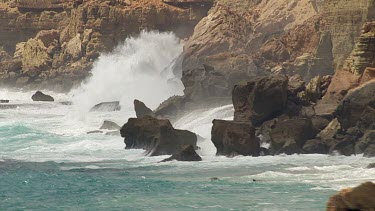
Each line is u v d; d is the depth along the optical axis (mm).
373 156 74500
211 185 62312
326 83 87688
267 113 82750
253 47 127938
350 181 61875
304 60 106500
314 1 130625
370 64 85000
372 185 35688
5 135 103688
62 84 155125
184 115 100688
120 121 110875
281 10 134500
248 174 67250
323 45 103812
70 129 109438
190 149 76812
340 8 101875
